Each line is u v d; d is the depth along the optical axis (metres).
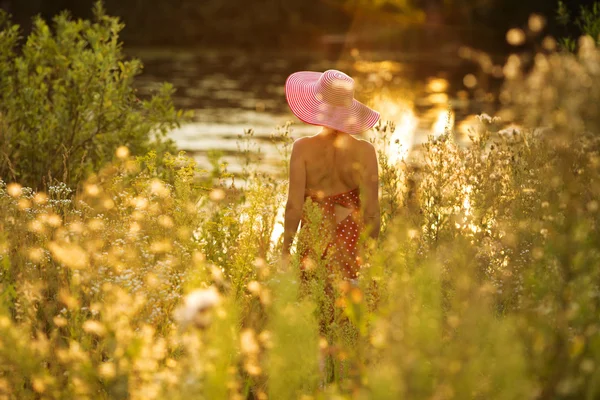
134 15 57.88
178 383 2.79
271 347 2.93
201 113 22.17
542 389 2.68
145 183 4.75
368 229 3.84
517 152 4.52
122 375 3.12
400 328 2.58
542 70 3.00
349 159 4.54
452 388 2.41
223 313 2.99
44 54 8.15
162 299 3.48
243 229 4.70
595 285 2.94
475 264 3.53
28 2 52.16
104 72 8.12
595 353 2.60
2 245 3.89
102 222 4.24
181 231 4.19
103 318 3.21
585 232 2.92
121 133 8.01
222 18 59.84
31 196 4.70
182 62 43.12
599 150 3.09
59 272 3.68
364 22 58.44
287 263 4.14
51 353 3.29
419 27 55.34
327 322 3.61
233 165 12.98
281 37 59.53
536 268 3.09
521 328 2.82
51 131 7.69
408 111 14.88
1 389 3.12
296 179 4.55
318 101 4.64
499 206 4.20
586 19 7.02
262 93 28.39
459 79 33.44
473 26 54.84
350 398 3.02
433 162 4.55
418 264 3.47
